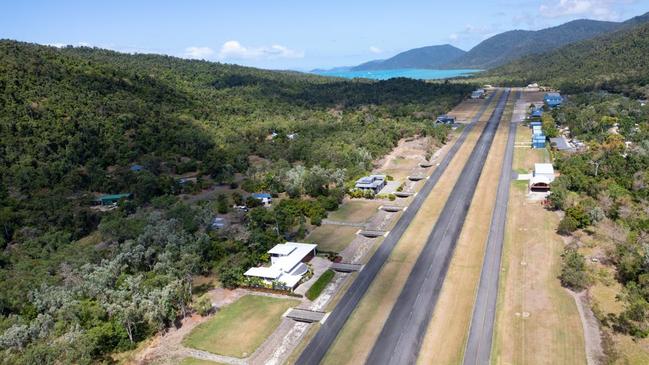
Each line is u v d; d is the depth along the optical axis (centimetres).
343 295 7200
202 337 6319
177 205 10788
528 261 7838
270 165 15000
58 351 5562
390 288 7306
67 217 10481
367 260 8394
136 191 12381
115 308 6438
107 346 6141
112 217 10544
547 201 10456
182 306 6862
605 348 5450
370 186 12231
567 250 7888
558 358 5356
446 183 12631
